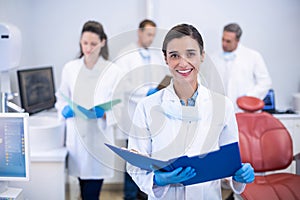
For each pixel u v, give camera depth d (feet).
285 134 6.96
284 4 10.48
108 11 10.27
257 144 6.88
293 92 10.88
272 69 10.76
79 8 10.21
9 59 6.35
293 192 6.22
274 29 10.57
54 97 9.86
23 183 7.18
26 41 9.80
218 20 10.42
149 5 10.05
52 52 10.31
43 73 9.47
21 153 4.77
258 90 9.66
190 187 4.26
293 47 10.68
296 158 7.36
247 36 10.58
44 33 10.21
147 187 4.14
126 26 10.30
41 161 7.10
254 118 7.05
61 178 7.19
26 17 9.80
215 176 4.08
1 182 5.18
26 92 8.69
